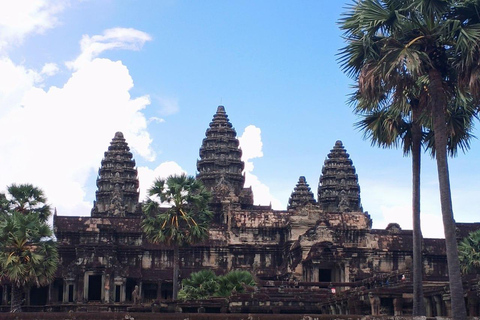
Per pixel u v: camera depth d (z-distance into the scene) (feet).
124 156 530.68
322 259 316.40
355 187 583.99
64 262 343.67
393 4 120.88
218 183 486.79
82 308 254.27
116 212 492.95
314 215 358.23
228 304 206.18
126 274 331.77
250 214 370.32
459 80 117.60
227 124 521.65
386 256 354.13
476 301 163.12
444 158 114.83
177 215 265.95
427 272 359.46
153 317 126.52
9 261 202.80
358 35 123.85
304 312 212.02
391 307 173.47
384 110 148.97
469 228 370.94
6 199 250.37
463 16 118.83
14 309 210.38
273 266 360.89
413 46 120.57
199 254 356.18
